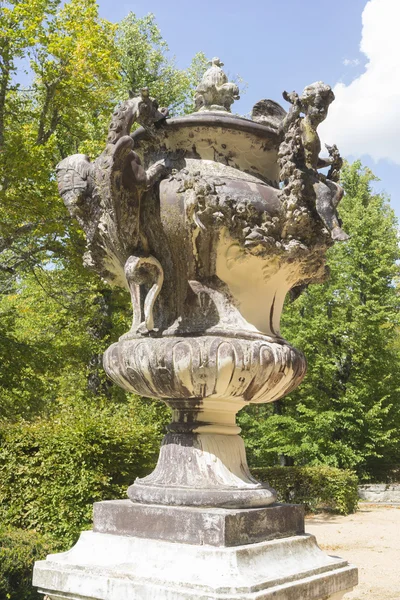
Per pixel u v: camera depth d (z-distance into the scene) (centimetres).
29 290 1711
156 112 263
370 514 1378
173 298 263
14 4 1238
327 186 260
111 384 1536
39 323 1598
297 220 259
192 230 251
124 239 255
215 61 314
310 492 1383
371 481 1984
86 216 269
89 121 1495
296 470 1402
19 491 779
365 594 618
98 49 1279
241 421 1928
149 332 258
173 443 268
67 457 781
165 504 252
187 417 268
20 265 1469
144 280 261
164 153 276
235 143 273
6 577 471
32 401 1249
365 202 2222
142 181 249
